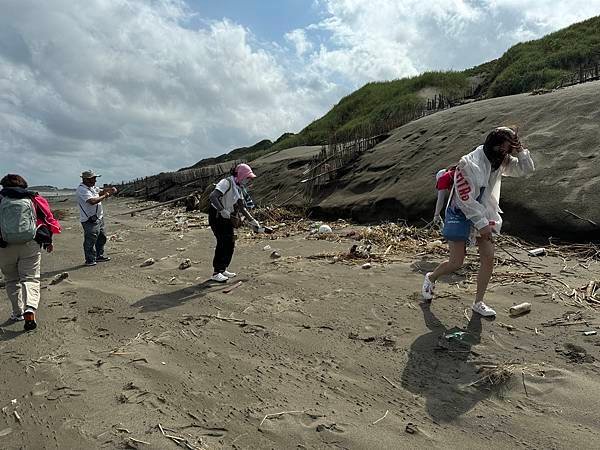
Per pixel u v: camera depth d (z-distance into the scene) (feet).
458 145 35.58
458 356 13.34
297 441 10.19
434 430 10.38
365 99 85.46
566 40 69.46
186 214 51.24
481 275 15.39
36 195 18.25
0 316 18.97
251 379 12.87
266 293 19.86
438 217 19.45
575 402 10.86
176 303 19.39
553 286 17.67
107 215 59.06
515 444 9.77
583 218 23.62
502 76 66.39
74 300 20.51
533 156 29.09
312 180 45.85
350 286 19.79
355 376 12.83
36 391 12.69
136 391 12.41
